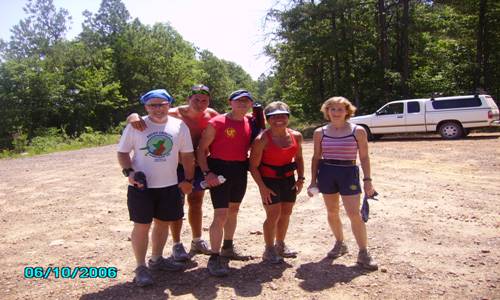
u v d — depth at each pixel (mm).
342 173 4395
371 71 26234
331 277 4137
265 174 4469
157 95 4055
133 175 3941
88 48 49969
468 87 24406
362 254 4348
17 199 8750
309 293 3805
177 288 4016
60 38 52156
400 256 4605
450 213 6195
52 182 11016
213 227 4320
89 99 42906
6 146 33531
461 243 4926
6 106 37438
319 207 6949
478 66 23719
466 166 10344
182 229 6039
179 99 53812
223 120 4328
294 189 4586
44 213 7301
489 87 24266
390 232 5430
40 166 15516
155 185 4133
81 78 43375
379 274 4164
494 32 23844
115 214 7016
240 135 4352
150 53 52906
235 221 4656
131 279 4273
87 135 31578
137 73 51250
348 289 3854
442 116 17062
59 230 6172
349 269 4320
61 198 8617
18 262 4855
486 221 5734
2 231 6238
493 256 4492
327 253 4820
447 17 25844
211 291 3914
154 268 4457
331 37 25297
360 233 4355
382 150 14391
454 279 3975
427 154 12789
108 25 57219
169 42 56969
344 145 4379
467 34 25141
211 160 4426
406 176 9391
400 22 25906
